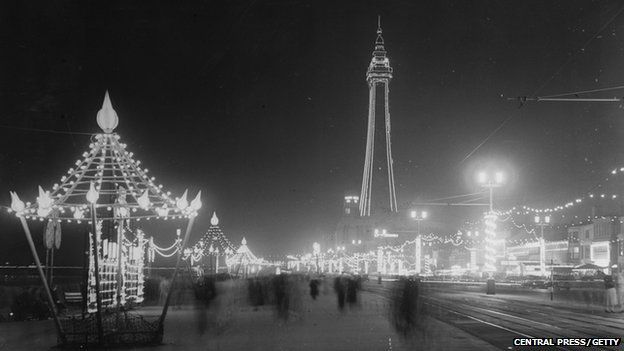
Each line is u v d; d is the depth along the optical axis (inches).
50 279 1154.0
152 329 730.8
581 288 2158.0
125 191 780.0
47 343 722.8
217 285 2001.7
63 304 1142.3
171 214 805.9
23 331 852.0
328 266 6756.9
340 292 1424.7
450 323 954.7
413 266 5172.2
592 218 3070.9
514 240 3442.4
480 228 3376.0
